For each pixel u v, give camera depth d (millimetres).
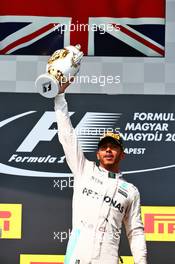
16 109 12602
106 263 9586
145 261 9922
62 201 12539
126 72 12602
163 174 12539
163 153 12578
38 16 12656
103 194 9906
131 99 12602
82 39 12656
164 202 12492
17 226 12461
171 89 12586
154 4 12625
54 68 9914
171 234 12461
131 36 12648
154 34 12625
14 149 12578
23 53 12633
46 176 12562
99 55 12633
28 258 12414
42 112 12625
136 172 12539
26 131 12586
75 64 10102
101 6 12672
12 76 12586
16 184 12531
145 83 12586
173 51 12609
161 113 12633
